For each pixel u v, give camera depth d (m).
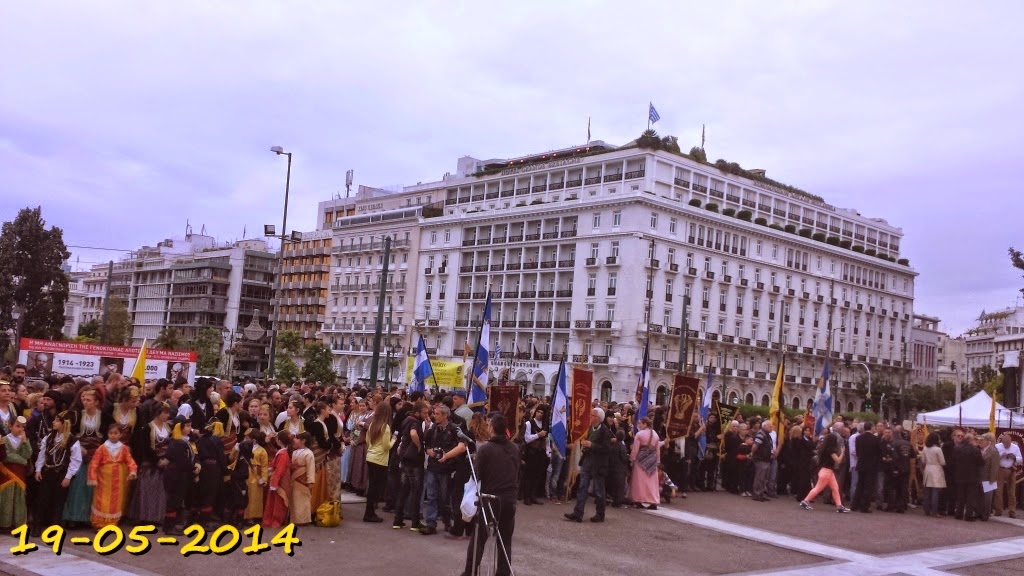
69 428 12.15
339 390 20.09
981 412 27.45
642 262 77.06
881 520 19.33
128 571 10.13
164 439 12.57
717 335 82.00
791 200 96.31
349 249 106.31
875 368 100.56
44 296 74.12
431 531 13.55
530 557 12.30
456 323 92.06
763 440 21.59
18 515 11.80
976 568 13.80
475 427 13.90
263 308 123.94
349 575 10.61
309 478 13.48
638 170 82.00
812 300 93.25
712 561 12.98
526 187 91.56
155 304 136.75
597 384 78.62
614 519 16.69
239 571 10.54
